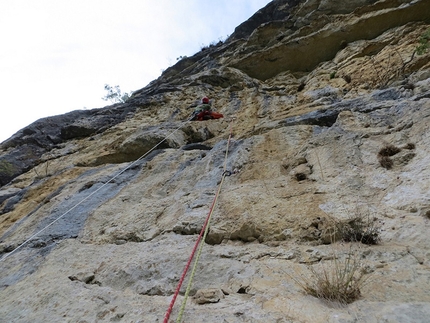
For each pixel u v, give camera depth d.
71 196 6.14
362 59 10.45
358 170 3.96
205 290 2.46
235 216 3.63
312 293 2.18
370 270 2.35
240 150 5.64
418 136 4.08
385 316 1.78
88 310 2.60
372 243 2.78
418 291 2.01
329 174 4.07
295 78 14.07
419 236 2.62
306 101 8.80
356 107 5.96
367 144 4.42
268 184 4.29
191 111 11.65
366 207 3.23
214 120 9.75
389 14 12.26
